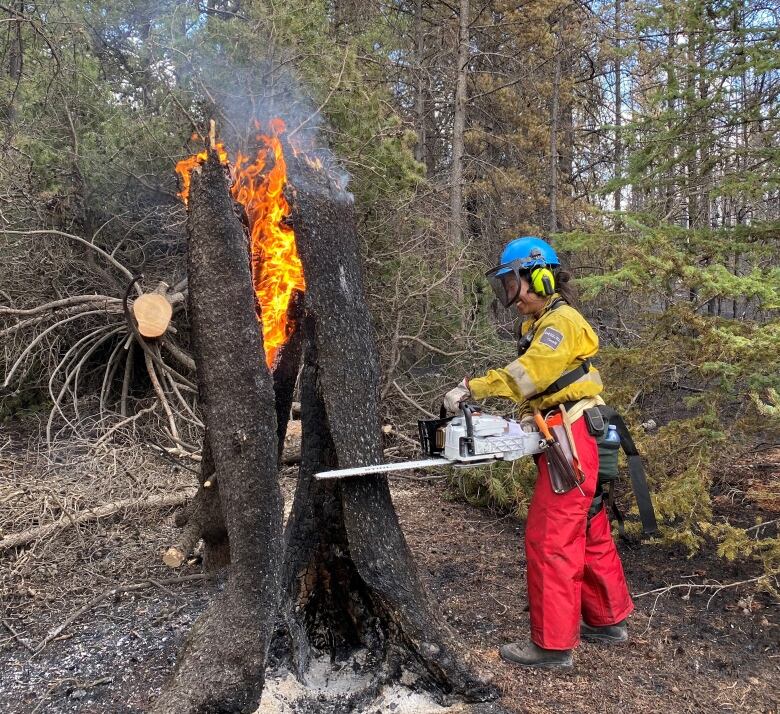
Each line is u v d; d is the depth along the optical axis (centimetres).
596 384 245
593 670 243
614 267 446
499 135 1123
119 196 591
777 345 306
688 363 370
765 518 408
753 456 521
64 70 584
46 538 352
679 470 399
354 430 214
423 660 214
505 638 266
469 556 359
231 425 200
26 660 248
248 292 204
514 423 233
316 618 239
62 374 591
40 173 568
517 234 1017
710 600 302
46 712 213
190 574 325
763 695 230
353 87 555
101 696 221
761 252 400
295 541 233
